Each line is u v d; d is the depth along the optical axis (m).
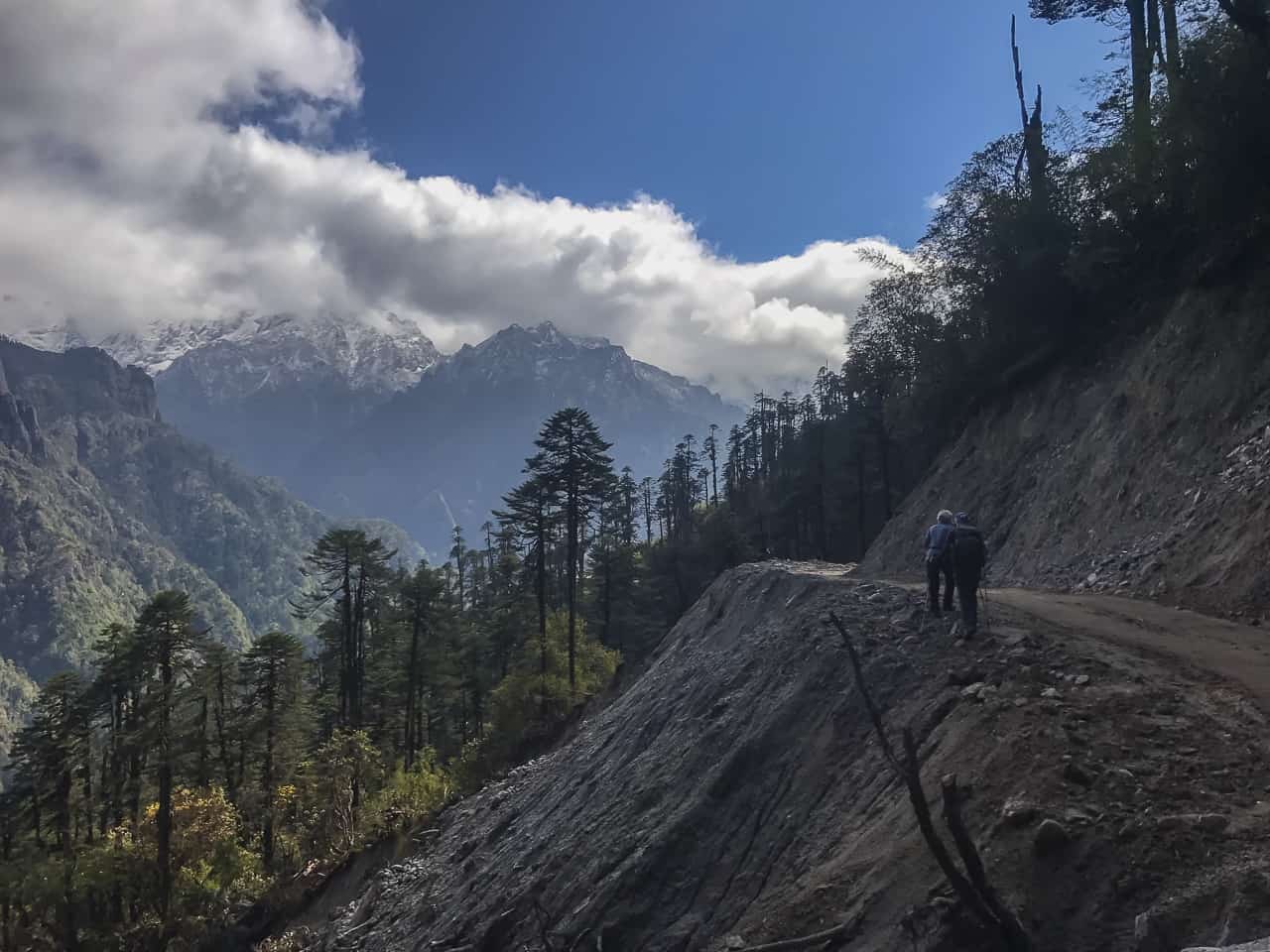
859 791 8.90
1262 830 5.55
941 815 7.07
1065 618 12.02
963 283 28.42
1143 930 4.99
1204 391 17.17
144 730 37.28
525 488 43.28
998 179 27.88
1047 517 20.75
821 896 7.35
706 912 9.27
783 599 17.75
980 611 12.55
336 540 52.44
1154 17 23.70
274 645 45.16
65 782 50.53
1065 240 24.66
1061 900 5.61
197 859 37.75
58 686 51.09
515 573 69.88
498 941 12.56
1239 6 16.22
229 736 45.59
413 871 24.00
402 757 50.44
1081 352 23.88
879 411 45.62
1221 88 16.75
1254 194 17.25
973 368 28.67
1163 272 21.80
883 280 34.84
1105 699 8.10
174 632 38.16
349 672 53.38
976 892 5.29
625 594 61.66
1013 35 29.86
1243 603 12.04
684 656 21.44
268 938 30.78
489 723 45.78
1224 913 4.87
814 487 59.53
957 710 8.73
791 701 11.33
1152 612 12.47
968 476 26.58
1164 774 6.53
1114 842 5.79
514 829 19.14
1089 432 20.77
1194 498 15.50
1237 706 7.65
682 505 98.81
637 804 12.45
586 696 39.50
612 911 9.97
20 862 44.03
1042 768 6.94
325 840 37.47
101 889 36.75
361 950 20.47
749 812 10.26
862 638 11.59
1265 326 16.31
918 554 25.56
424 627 52.06
